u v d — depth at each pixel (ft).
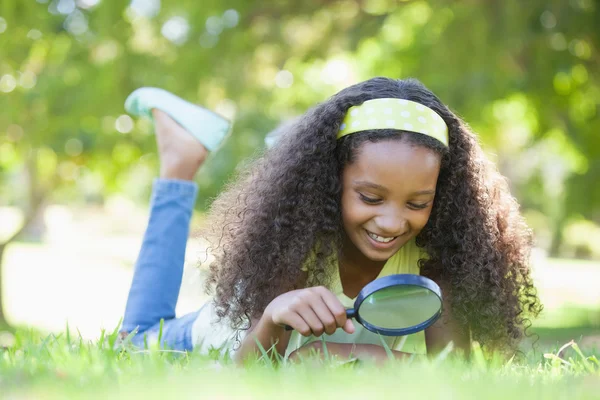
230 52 29.89
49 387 5.60
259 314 8.70
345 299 9.12
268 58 31.83
